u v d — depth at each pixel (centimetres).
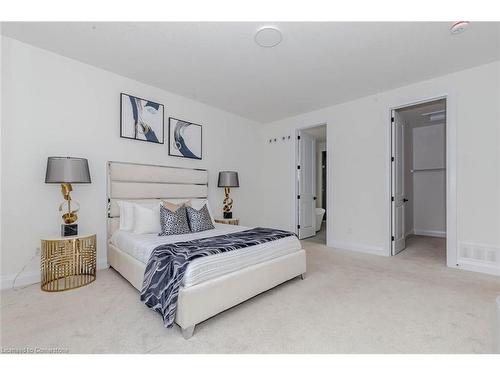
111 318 191
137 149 348
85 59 291
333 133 444
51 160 251
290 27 229
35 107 265
